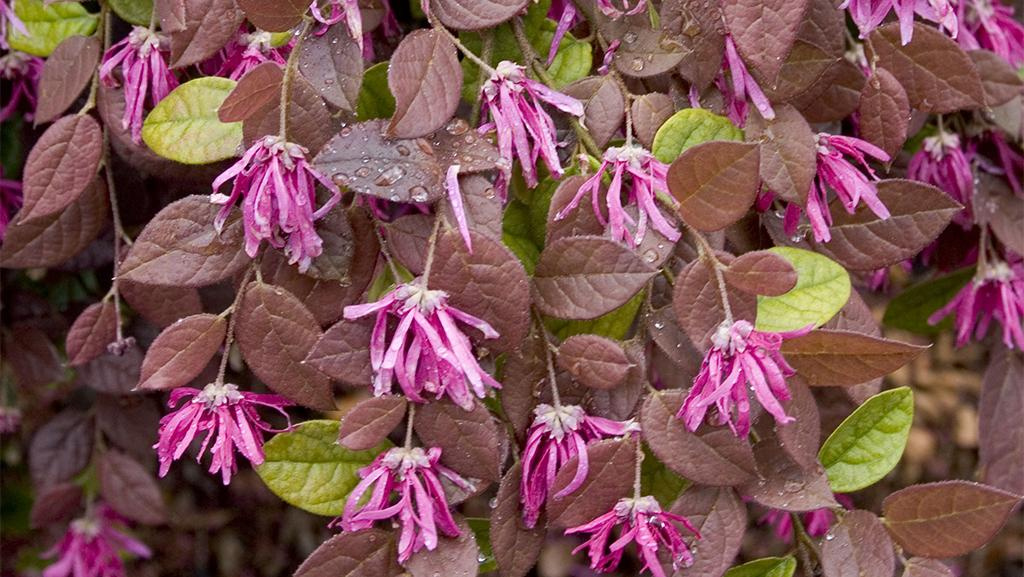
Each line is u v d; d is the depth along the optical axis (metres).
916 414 1.32
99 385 0.77
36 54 0.67
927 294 0.77
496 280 0.57
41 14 0.67
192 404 0.59
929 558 0.60
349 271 0.59
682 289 0.58
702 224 0.58
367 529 0.58
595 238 0.58
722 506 0.60
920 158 0.73
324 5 0.59
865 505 1.25
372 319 0.57
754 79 0.60
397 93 0.57
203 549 1.21
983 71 0.69
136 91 0.63
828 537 0.60
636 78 0.63
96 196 0.67
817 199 0.61
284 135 0.57
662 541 0.59
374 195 0.57
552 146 0.59
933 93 0.64
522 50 0.61
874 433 0.61
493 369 0.59
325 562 0.58
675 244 0.59
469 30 0.60
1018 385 0.75
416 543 0.58
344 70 0.59
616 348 0.58
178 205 0.59
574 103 0.59
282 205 0.57
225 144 0.61
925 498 0.59
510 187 0.62
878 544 0.60
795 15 0.58
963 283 0.77
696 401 0.57
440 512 0.58
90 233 0.67
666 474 0.62
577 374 0.59
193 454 0.86
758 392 0.56
